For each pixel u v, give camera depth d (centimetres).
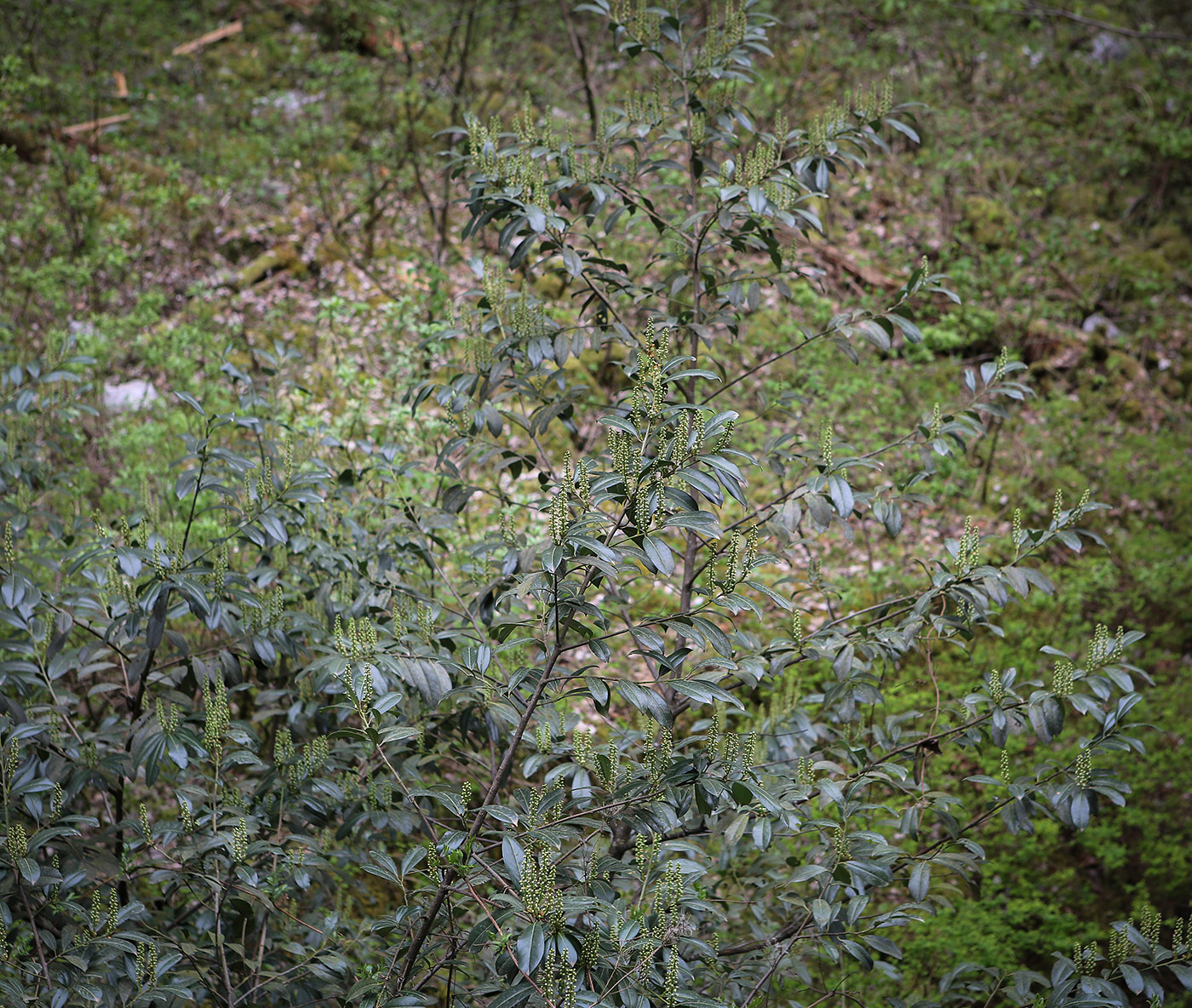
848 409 651
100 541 282
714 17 338
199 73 923
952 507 622
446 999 299
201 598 262
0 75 735
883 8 967
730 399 643
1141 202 923
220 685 266
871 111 320
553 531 213
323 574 344
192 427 534
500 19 985
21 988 231
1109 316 809
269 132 870
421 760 301
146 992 238
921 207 844
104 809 386
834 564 570
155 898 333
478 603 310
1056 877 455
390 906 401
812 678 482
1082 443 684
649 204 334
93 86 869
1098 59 1036
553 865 219
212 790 314
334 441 373
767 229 311
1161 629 565
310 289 698
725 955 306
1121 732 264
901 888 429
